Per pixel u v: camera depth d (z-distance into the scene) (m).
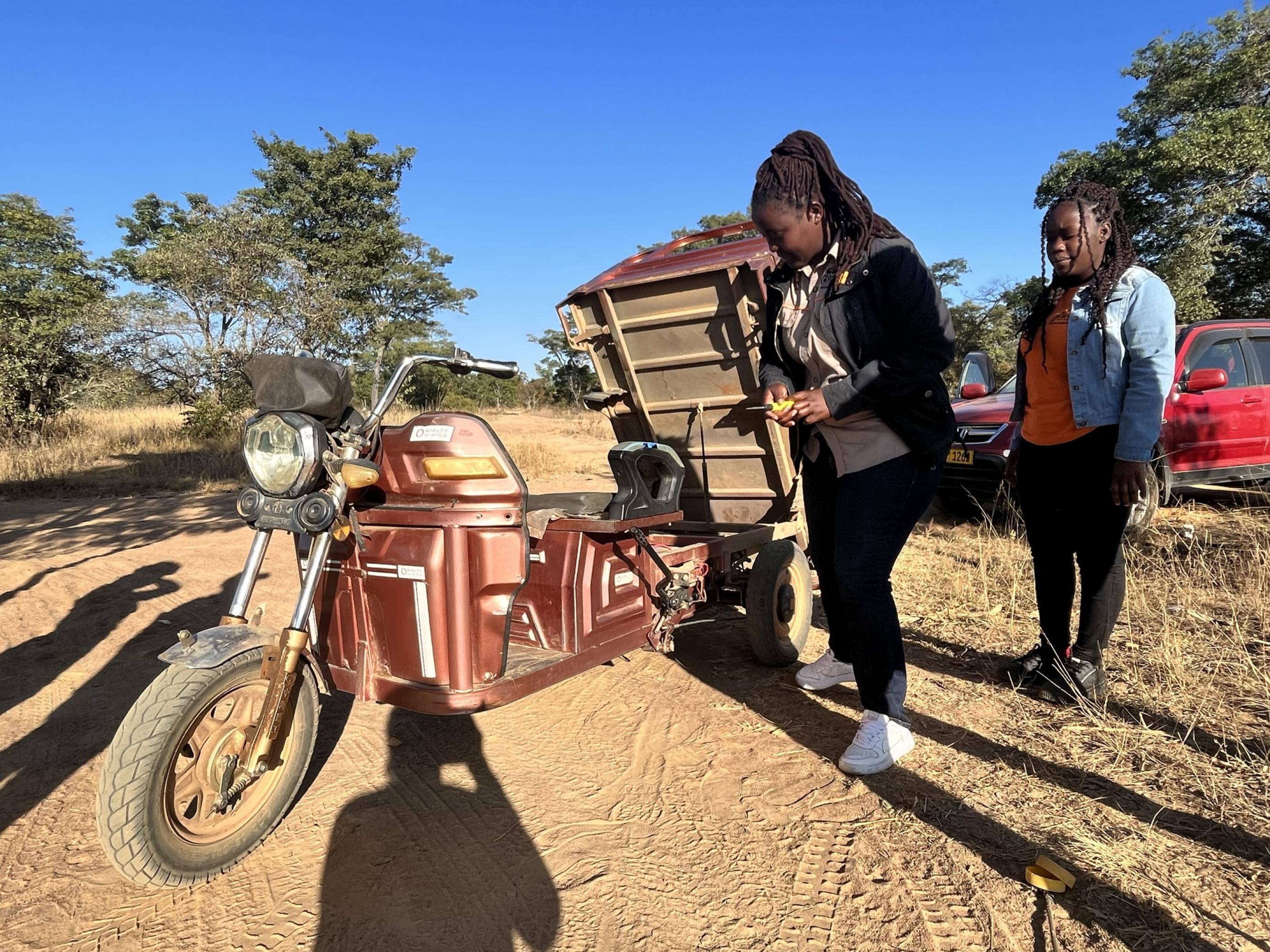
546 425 24.23
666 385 4.39
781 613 4.07
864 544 2.86
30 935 2.15
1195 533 6.24
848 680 3.86
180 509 9.63
